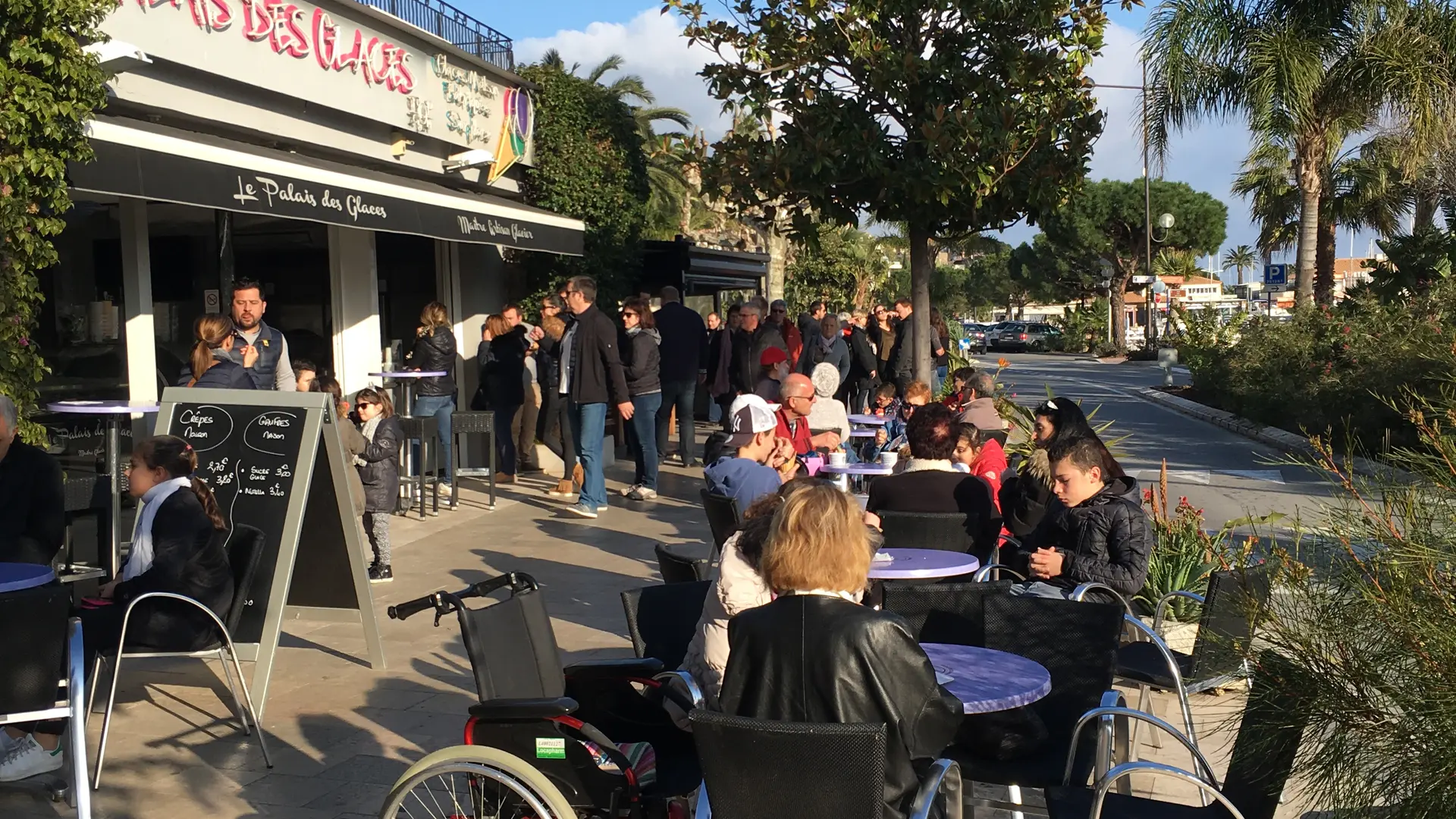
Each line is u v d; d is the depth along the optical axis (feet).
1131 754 16.56
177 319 35.22
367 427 29.09
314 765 17.15
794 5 32.81
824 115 32.30
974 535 19.99
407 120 42.32
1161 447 59.52
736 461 21.56
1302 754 10.82
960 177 31.09
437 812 15.30
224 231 36.32
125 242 32.94
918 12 31.86
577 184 51.34
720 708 10.98
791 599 10.91
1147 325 157.79
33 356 24.18
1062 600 14.87
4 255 23.35
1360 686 10.50
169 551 17.52
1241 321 107.14
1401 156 69.41
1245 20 69.82
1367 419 48.37
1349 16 67.97
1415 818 9.93
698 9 33.24
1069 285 213.87
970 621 15.28
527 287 51.78
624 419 37.06
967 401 30.71
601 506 37.58
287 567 19.33
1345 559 10.98
